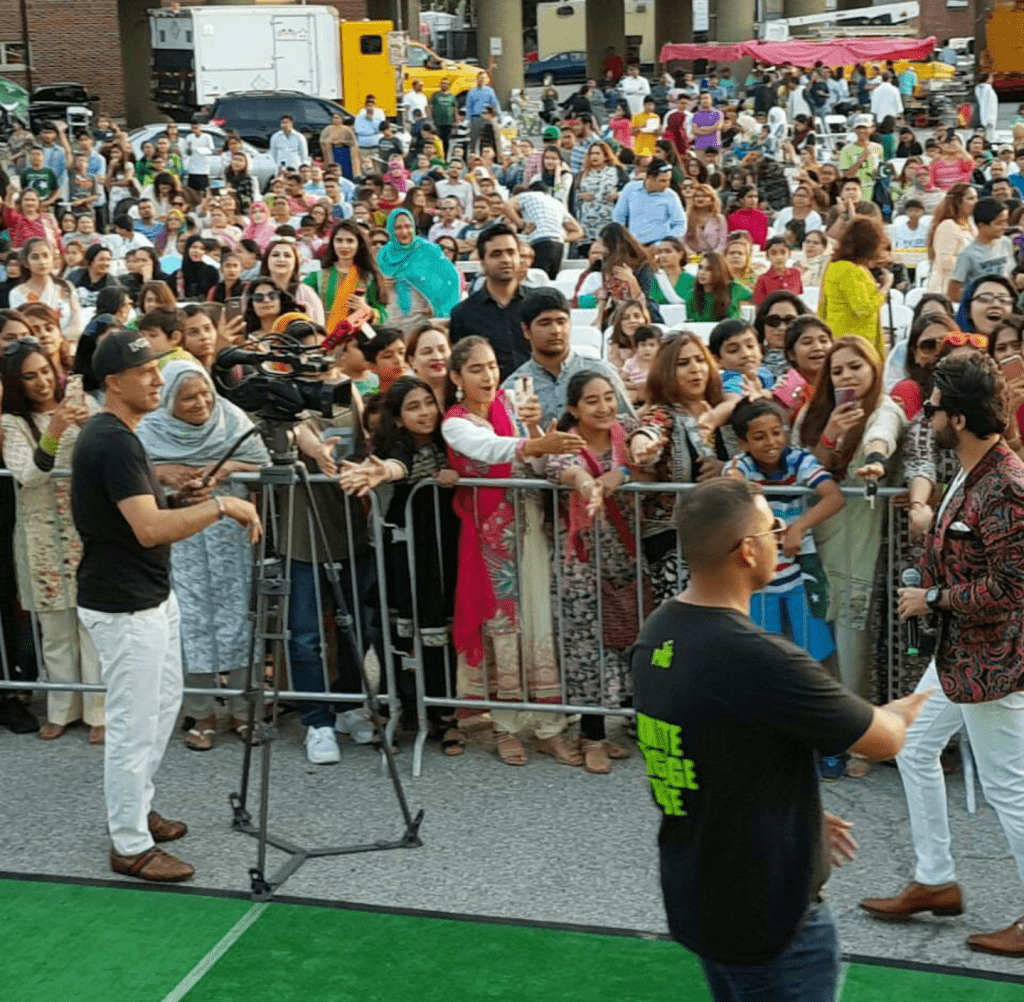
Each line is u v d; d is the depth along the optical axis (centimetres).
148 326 704
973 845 555
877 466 571
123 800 548
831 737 331
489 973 482
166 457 645
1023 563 450
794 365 663
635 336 822
